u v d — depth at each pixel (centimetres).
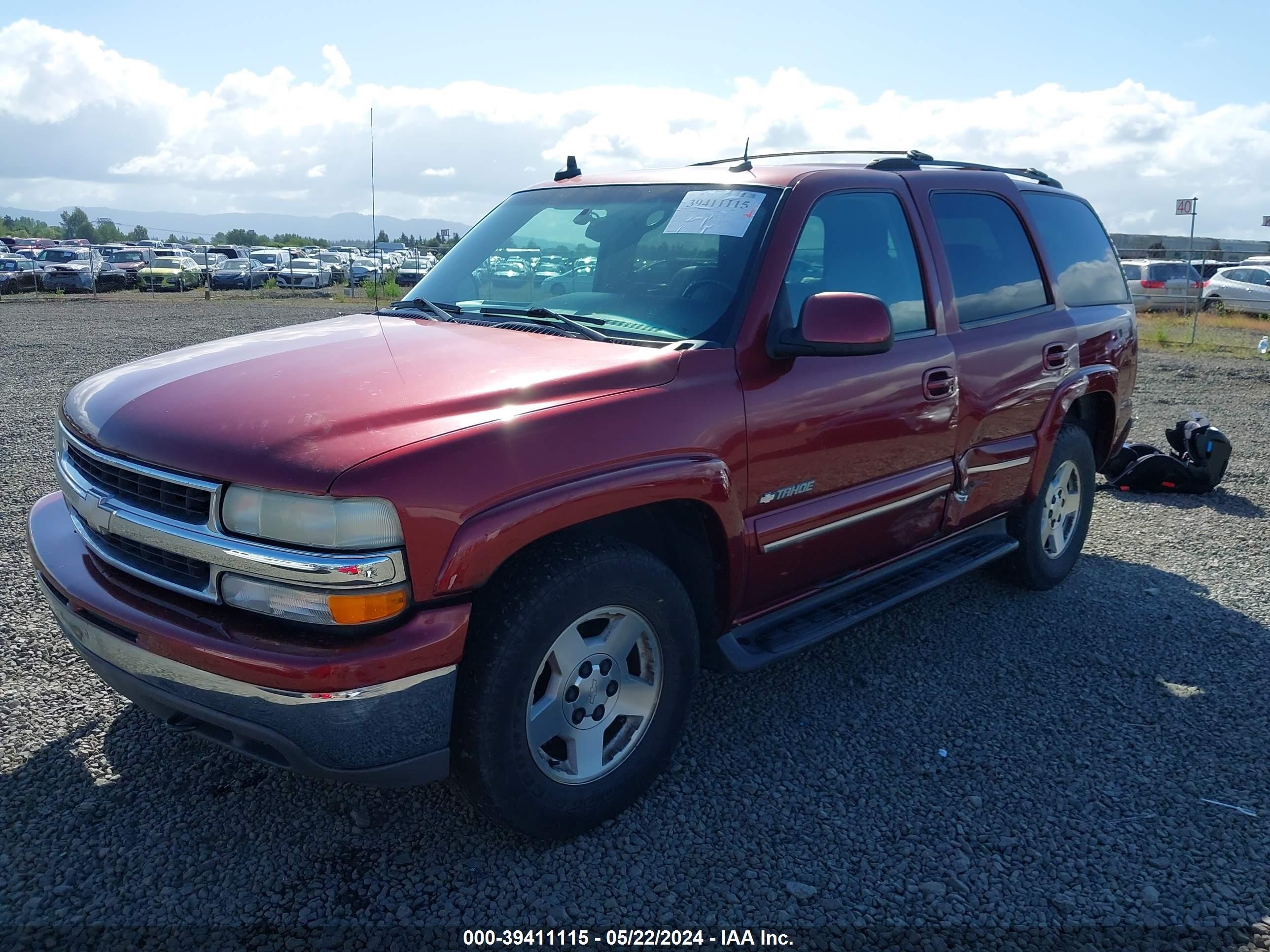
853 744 344
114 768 312
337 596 228
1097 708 374
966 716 365
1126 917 259
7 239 5275
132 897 255
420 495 232
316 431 242
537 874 270
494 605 254
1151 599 489
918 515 387
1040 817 303
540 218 391
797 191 341
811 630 341
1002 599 486
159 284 3244
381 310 395
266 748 245
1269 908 263
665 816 299
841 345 301
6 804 292
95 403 293
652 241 348
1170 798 314
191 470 244
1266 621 462
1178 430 725
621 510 268
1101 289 515
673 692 298
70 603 273
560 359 290
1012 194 456
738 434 301
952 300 396
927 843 288
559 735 273
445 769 250
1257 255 2980
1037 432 447
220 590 240
